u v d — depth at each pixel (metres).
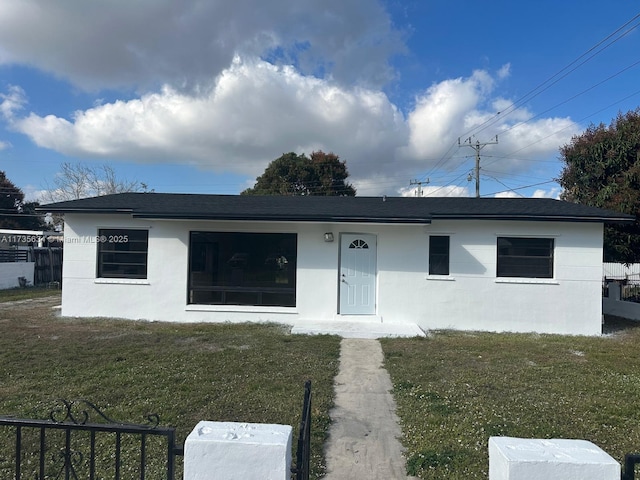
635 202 14.55
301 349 8.90
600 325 11.64
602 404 5.88
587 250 11.75
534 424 5.18
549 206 13.05
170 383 6.52
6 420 2.84
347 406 5.96
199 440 2.55
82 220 12.60
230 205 13.30
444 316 12.04
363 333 10.48
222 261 12.53
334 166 48.41
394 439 4.97
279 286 12.41
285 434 2.65
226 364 7.61
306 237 12.27
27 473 4.05
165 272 12.41
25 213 47.22
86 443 4.64
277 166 48.03
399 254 12.16
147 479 3.95
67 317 12.45
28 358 7.88
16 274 21.14
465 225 12.02
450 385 6.68
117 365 7.46
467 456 4.41
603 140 16.30
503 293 11.90
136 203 13.26
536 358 8.54
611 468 2.38
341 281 12.31
